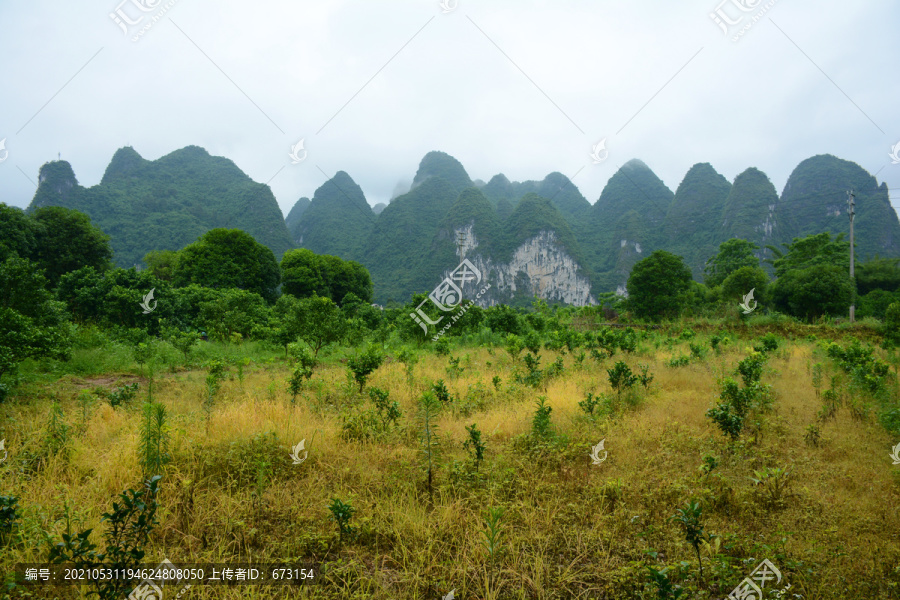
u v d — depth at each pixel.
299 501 4.10
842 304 26.31
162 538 3.49
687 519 3.18
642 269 30.14
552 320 22.73
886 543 3.55
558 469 4.99
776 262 45.12
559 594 3.05
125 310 16.05
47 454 4.79
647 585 2.94
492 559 3.19
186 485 4.07
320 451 5.11
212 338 17.16
